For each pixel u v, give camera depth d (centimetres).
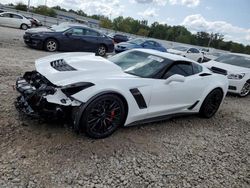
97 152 340
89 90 337
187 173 335
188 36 7750
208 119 554
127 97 374
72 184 276
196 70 507
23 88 367
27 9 5509
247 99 837
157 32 7931
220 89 545
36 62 416
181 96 461
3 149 311
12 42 1270
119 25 8012
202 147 414
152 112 418
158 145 392
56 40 1180
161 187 299
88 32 1281
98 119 358
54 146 333
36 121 384
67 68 373
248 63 905
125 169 318
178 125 486
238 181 340
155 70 432
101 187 280
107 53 1431
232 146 440
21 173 278
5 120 374
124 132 409
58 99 332
